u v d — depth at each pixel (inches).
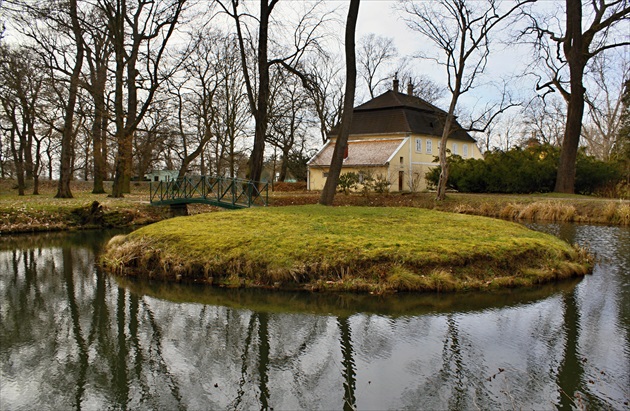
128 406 224.4
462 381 239.0
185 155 1208.2
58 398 232.1
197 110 1326.3
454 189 1350.9
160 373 257.0
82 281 438.3
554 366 253.3
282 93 1486.2
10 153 1486.2
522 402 218.5
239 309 348.5
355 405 220.4
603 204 841.5
